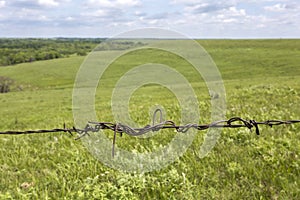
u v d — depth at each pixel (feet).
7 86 235.61
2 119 95.66
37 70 289.12
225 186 17.20
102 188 16.42
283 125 28.58
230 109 42.47
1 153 25.73
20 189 17.63
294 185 16.87
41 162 22.40
